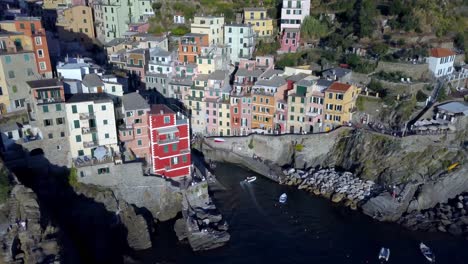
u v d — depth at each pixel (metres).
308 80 121.75
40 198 82.69
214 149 121.62
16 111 93.75
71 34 166.25
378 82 126.25
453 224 91.19
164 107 101.69
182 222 90.12
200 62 130.88
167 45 149.75
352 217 95.50
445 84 127.50
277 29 164.25
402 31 150.00
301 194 104.62
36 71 96.62
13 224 67.06
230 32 147.25
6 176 73.62
